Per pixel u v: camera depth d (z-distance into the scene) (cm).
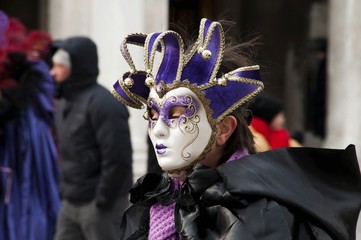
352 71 1009
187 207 276
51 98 734
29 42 733
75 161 623
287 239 261
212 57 282
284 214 268
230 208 268
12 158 718
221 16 344
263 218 264
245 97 283
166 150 280
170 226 286
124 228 306
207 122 281
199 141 281
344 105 1016
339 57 1023
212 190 270
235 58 289
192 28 385
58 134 637
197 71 280
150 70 284
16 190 717
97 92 621
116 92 297
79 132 620
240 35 344
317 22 1467
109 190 609
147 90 296
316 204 274
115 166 608
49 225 729
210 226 272
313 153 286
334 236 274
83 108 617
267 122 693
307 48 1463
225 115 283
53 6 1007
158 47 292
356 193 286
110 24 954
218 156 290
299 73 1455
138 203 301
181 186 286
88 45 627
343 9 1016
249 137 294
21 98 723
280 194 270
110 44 952
